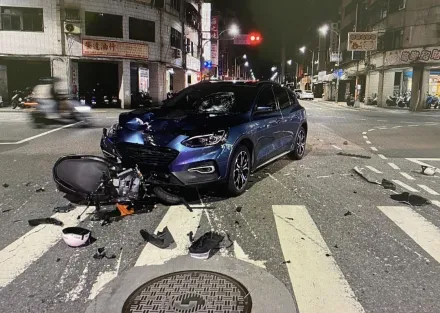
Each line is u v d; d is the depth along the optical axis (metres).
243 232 4.70
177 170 5.32
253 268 3.76
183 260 3.92
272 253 4.13
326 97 64.94
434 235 4.70
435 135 14.79
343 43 58.53
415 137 14.13
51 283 3.50
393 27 36.91
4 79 30.48
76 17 29.88
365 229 4.85
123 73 32.84
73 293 3.33
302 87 104.75
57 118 17.16
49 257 4.00
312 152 10.41
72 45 30.41
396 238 4.59
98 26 31.33
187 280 3.52
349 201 5.99
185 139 5.40
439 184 7.18
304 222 5.05
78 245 4.22
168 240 4.39
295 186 6.80
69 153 9.56
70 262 3.89
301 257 4.05
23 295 3.30
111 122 17.95
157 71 36.34
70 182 5.30
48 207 5.51
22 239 4.43
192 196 6.02
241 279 3.54
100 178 5.32
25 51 29.64
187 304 3.13
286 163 8.78
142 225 4.86
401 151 10.90
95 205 5.44
